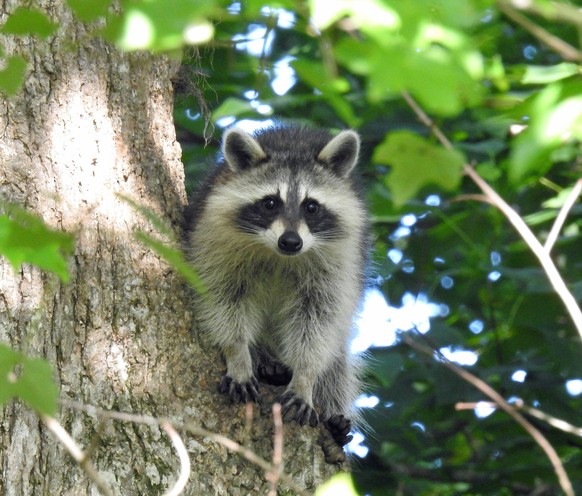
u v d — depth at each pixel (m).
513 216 5.09
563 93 3.91
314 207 10.48
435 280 13.73
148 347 7.90
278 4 4.12
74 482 7.13
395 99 12.73
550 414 12.27
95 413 7.38
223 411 8.14
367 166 13.50
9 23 4.23
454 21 3.65
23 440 7.09
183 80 10.41
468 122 12.27
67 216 7.89
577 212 11.60
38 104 8.05
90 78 8.41
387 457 13.70
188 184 13.25
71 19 8.34
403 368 12.08
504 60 13.48
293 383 9.57
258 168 10.62
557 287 5.08
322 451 8.59
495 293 14.31
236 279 10.23
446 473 13.25
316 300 10.42
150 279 8.18
